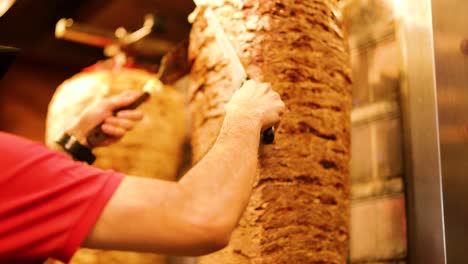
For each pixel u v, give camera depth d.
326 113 1.15
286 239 1.08
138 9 2.39
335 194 1.15
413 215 1.27
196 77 1.26
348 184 1.20
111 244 0.77
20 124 3.17
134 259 1.78
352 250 1.43
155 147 1.87
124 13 2.45
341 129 1.18
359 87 1.46
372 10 1.44
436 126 1.23
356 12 1.49
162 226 0.78
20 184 0.75
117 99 1.35
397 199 1.32
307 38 1.15
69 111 1.78
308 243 1.10
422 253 1.24
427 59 1.27
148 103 1.88
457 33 1.28
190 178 0.82
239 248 1.11
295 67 1.13
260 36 1.13
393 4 1.38
